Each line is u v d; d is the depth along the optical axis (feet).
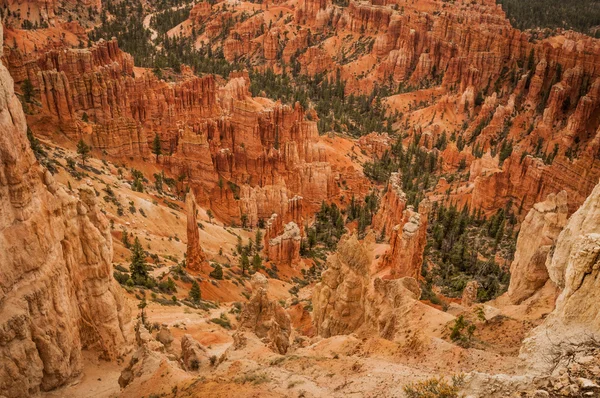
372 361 93.30
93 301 114.42
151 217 307.58
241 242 348.79
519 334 98.94
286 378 90.43
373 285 141.69
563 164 379.35
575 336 63.98
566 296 68.80
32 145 286.46
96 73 408.26
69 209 109.40
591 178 358.84
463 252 322.75
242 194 416.67
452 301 221.46
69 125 366.84
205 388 89.30
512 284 171.32
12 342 89.04
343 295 149.18
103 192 294.05
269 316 145.28
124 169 376.48
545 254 143.64
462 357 89.25
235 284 269.64
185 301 216.74
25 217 93.97
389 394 76.33
